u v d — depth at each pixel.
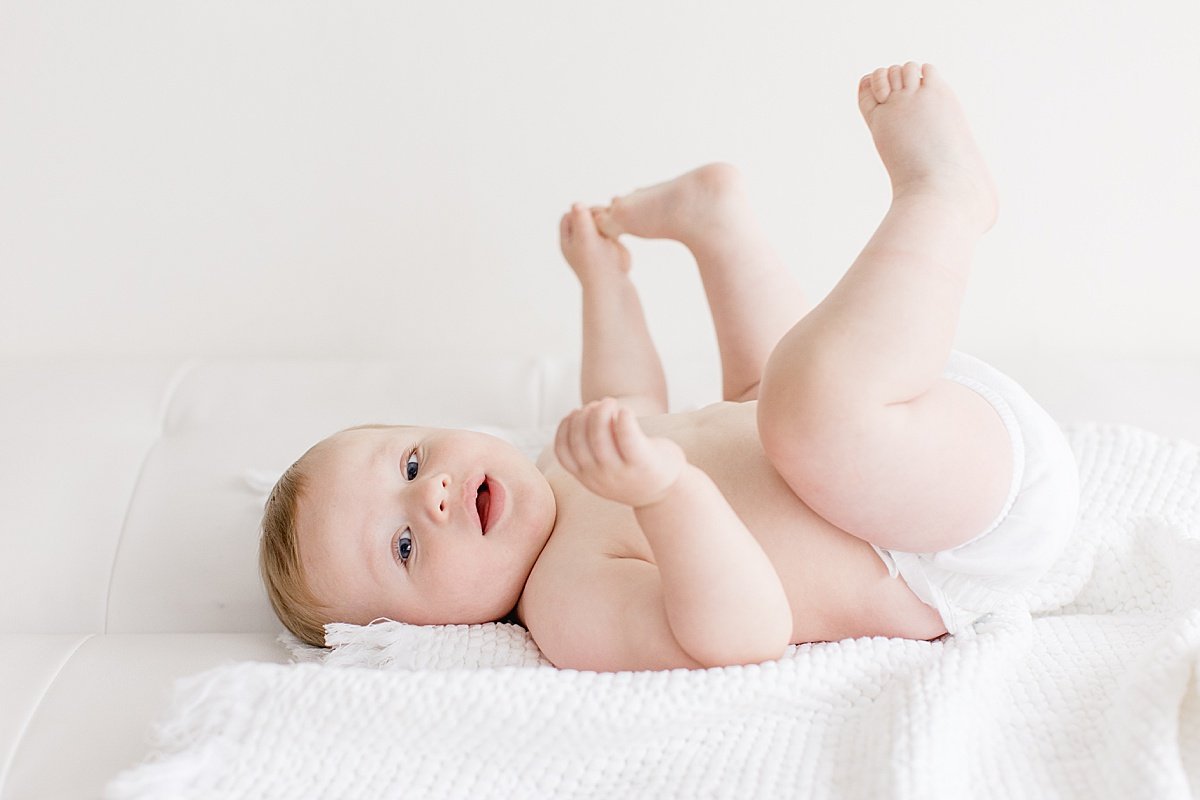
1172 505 1.35
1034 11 1.77
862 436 1.04
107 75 1.84
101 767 1.06
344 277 1.92
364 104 1.86
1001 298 1.89
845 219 1.87
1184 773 0.96
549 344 1.94
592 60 1.83
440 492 1.25
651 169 1.88
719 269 1.45
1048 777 1.00
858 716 1.07
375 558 1.25
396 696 1.04
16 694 1.17
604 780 1.04
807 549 1.15
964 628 1.17
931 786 0.94
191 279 1.92
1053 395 1.62
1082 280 1.87
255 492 1.53
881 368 1.03
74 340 1.93
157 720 1.07
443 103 1.85
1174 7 1.75
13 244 1.90
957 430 1.08
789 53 1.81
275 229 1.90
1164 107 1.79
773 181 1.86
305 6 1.82
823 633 1.19
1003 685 1.12
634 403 1.55
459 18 1.82
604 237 1.58
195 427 1.68
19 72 1.84
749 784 1.00
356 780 1.03
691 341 1.92
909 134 1.17
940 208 1.11
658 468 0.96
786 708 1.07
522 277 1.93
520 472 1.29
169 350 1.93
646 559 1.19
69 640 1.29
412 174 1.88
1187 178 1.81
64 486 1.54
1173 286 1.86
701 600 1.03
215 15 1.82
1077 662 1.15
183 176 1.88
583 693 1.04
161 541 1.47
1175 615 1.17
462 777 1.04
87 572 1.45
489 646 1.21
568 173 1.88
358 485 1.28
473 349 1.95
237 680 1.06
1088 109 1.80
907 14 1.79
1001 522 1.12
